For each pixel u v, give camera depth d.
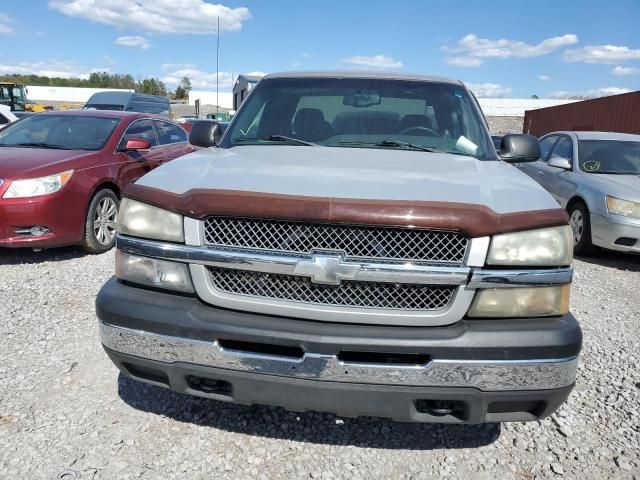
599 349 3.94
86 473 2.40
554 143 8.85
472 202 2.22
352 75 3.95
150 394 3.05
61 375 3.23
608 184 6.90
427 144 3.37
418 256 2.15
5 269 5.34
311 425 2.83
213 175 2.49
